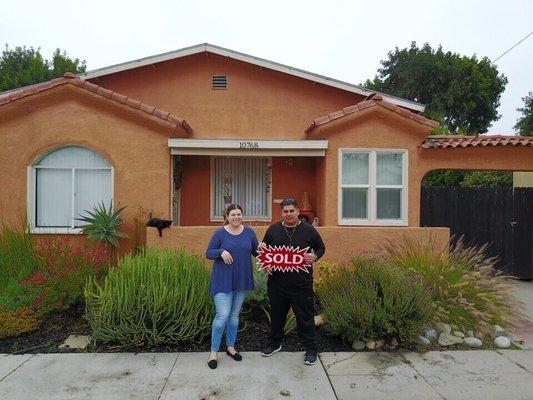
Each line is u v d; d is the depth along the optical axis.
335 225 9.01
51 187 8.60
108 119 8.53
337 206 9.02
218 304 4.65
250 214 10.91
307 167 10.83
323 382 4.33
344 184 9.07
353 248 7.60
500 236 9.77
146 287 5.24
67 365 4.69
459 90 28.17
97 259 6.63
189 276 5.40
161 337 5.10
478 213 9.83
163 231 7.45
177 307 5.21
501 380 4.41
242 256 4.74
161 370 4.57
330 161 9.02
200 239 7.51
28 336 5.52
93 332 5.28
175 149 8.77
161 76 10.34
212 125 10.42
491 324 5.86
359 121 8.98
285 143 8.86
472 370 4.66
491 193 9.81
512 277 8.20
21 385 4.22
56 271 6.15
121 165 8.56
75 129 8.47
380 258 6.37
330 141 9.00
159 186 8.65
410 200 9.05
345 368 4.67
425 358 4.97
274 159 10.83
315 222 9.82
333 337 5.50
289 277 4.75
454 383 4.34
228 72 10.48
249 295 5.72
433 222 9.85
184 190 10.69
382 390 4.18
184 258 5.85
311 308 4.79
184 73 10.41
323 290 6.23
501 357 5.04
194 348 5.20
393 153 9.11
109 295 5.18
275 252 4.77
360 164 9.12
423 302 5.26
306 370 4.61
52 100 8.42
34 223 8.46
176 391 4.12
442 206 9.87
